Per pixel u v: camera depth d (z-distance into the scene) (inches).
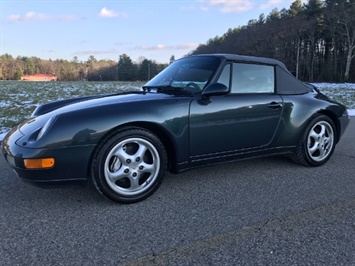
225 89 130.9
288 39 2837.1
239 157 146.2
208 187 140.9
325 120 170.2
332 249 93.0
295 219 111.0
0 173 158.9
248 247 93.8
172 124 124.3
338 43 2551.7
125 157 119.1
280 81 159.2
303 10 3085.6
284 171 163.0
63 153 109.0
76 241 97.0
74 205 122.0
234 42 3508.9
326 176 155.8
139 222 108.9
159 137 127.6
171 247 93.8
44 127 113.0
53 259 88.1
